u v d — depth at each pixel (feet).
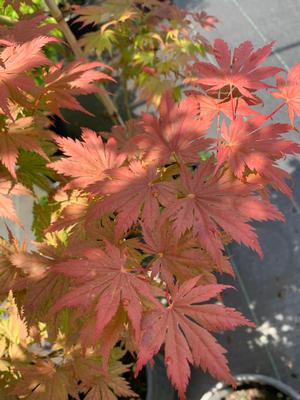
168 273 0.87
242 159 0.84
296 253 2.33
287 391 1.69
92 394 1.29
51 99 1.01
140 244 0.91
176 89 1.99
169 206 0.83
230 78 0.94
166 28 1.99
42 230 1.19
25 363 1.29
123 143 1.28
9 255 1.05
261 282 2.29
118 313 0.82
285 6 3.49
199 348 0.77
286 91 0.91
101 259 0.82
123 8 1.86
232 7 3.63
